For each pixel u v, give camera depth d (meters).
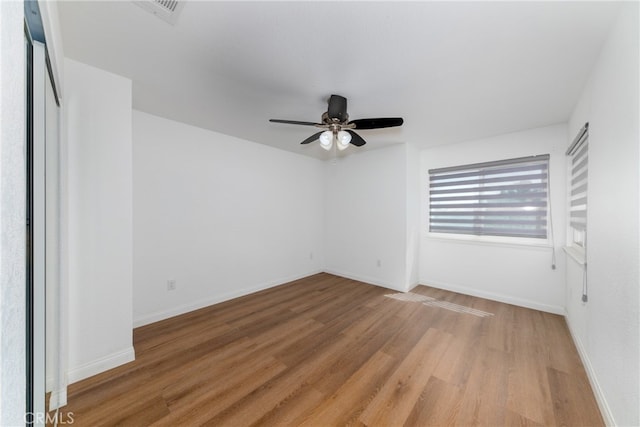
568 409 1.46
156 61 1.65
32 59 0.90
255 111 2.43
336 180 4.41
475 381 1.69
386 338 2.25
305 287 3.72
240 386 1.64
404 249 3.53
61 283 1.47
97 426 1.33
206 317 2.67
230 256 3.22
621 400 1.21
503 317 2.67
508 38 1.40
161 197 2.61
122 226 1.85
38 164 0.96
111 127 1.80
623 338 1.21
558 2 1.16
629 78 1.15
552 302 2.77
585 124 1.85
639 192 1.08
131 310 1.89
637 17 1.07
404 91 2.01
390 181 3.67
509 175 3.08
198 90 2.04
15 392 0.41
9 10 0.37
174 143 2.70
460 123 2.70
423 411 1.45
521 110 2.36
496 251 3.15
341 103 2.03
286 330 2.39
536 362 1.89
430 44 1.45
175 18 1.28
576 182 2.34
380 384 1.66
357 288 3.66
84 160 1.69
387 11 1.22
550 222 2.79
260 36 1.41
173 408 1.46
